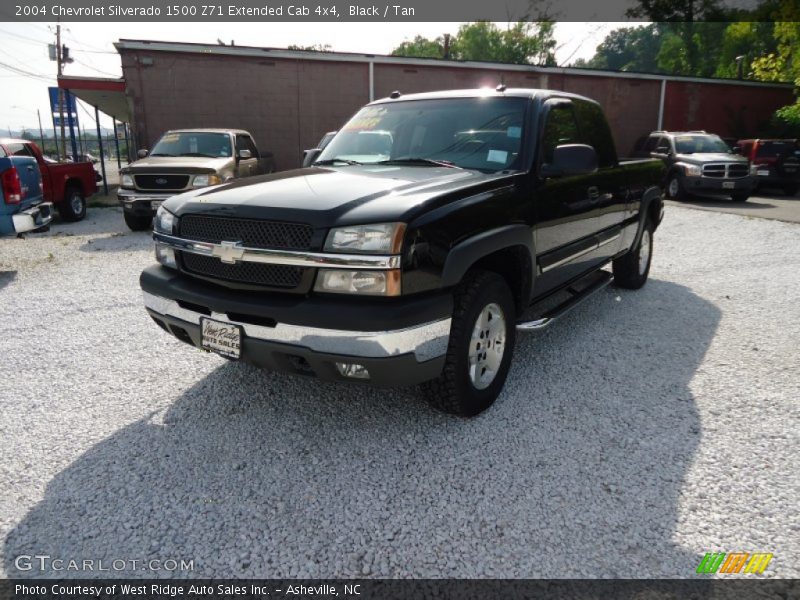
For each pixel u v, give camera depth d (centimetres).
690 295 580
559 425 313
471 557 216
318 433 305
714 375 381
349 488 258
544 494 253
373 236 252
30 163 689
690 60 4278
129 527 233
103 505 246
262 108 1650
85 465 276
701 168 1408
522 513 241
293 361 273
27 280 641
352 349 251
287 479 265
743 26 3634
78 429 310
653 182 579
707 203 1416
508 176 333
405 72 1761
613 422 316
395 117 415
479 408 317
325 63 1673
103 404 339
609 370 388
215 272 293
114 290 596
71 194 1141
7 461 279
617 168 486
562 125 402
